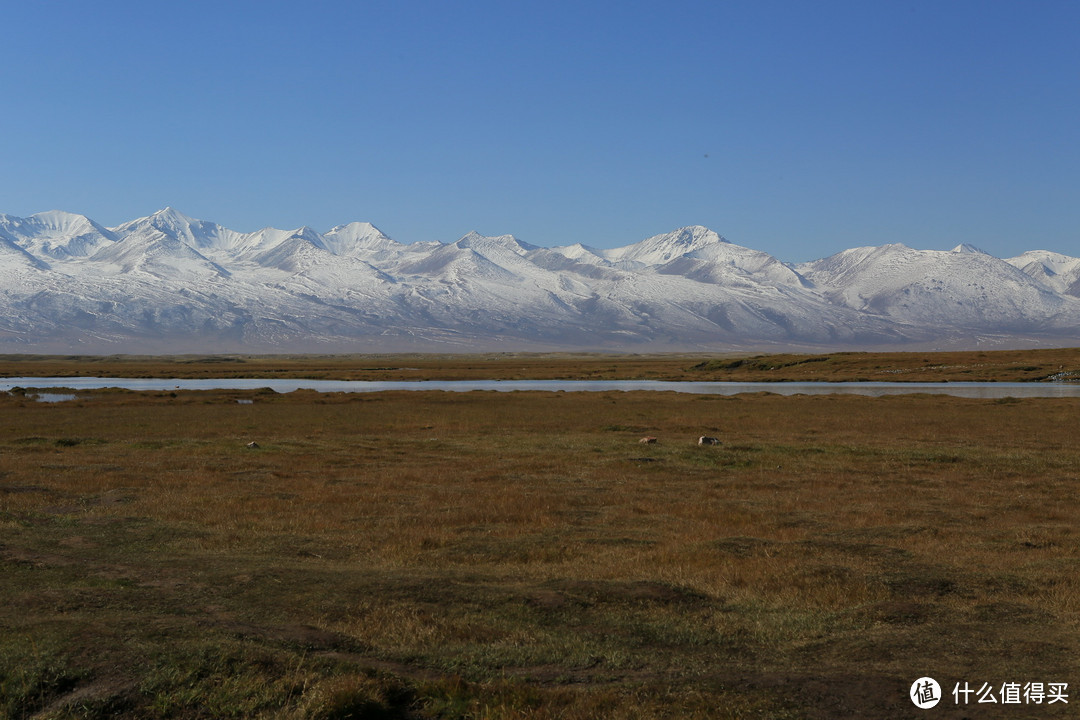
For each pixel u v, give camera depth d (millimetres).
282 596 13555
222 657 10133
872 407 66875
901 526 20672
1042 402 71625
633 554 17578
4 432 45438
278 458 34531
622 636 11938
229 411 62125
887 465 32906
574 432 47125
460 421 53906
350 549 18016
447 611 12859
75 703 8961
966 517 22203
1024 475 30375
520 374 155000
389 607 12914
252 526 20312
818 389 106312
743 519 21781
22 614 12070
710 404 71000
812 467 32375
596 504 24297
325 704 9047
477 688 9820
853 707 9344
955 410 63031
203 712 9086
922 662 10820
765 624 12562
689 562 16688
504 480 28828
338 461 33656
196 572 15227
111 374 154250
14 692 9133
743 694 9680
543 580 14930
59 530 19500
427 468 31781
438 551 17766
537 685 10141
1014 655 11055
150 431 46875
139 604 12828
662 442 40688
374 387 115312
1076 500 25000
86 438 41656
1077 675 10297
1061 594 14062
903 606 13203
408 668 10625
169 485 26891
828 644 11672
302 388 109312
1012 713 9180
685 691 9781
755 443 40469
